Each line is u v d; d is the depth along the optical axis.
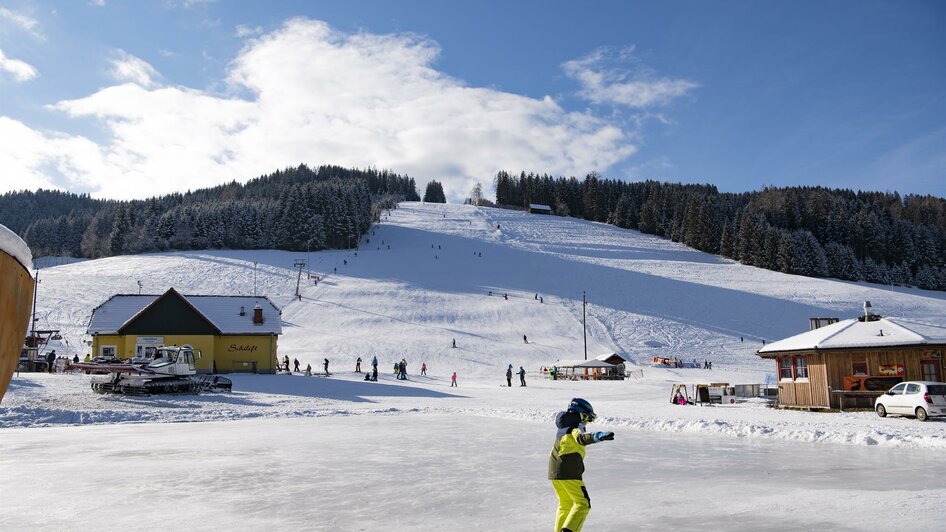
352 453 14.05
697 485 10.42
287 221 135.25
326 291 92.88
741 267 134.00
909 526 7.46
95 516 8.11
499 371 61.06
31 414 20.50
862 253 153.62
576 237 159.00
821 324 32.41
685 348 73.69
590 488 10.19
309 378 42.69
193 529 7.51
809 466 12.32
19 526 7.57
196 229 138.62
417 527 7.67
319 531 7.46
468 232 155.25
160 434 17.48
